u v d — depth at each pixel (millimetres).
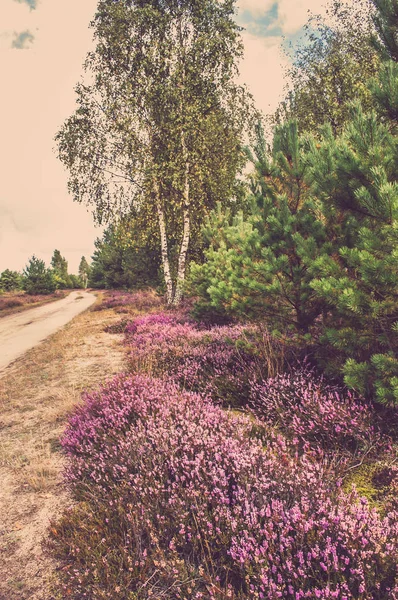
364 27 14453
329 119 14586
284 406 4070
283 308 4848
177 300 15484
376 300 3402
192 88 14109
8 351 12492
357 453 3338
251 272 4688
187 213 14562
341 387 4207
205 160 14078
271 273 4441
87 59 14945
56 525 2854
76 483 3357
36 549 2729
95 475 3379
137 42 14391
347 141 3721
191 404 4281
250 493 2535
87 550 2438
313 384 4273
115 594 2092
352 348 3666
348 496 2506
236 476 2773
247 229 7887
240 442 3201
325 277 3793
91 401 4840
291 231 4383
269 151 4891
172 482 2826
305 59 16031
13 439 4863
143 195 14875
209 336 7258
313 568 1964
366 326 3609
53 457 4230
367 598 1699
